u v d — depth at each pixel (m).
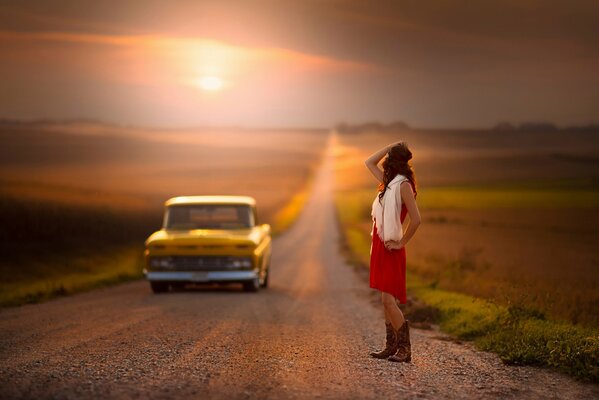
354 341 7.73
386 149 6.25
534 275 21.20
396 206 6.05
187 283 14.73
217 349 6.86
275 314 10.48
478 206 92.94
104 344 7.08
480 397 5.07
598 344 6.33
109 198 43.38
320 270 24.09
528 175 178.62
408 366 6.22
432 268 20.47
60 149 119.94
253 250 14.53
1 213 27.84
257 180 127.31
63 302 12.73
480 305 10.01
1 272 20.09
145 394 4.68
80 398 4.49
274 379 5.39
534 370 6.27
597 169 187.75
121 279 18.80
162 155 139.62
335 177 196.50
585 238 46.78
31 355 6.34
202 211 16.03
